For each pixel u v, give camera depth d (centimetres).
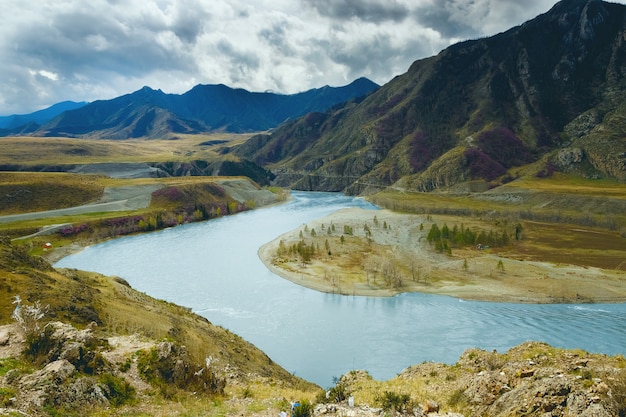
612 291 9950
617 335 7600
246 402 2723
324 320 8488
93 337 2808
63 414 1934
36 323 2641
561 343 7312
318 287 10588
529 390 2027
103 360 2533
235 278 11356
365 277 11400
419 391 2734
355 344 7356
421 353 6981
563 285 10300
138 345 2938
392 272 10950
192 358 3247
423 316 8700
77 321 4034
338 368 6500
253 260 13250
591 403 1680
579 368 2319
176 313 6128
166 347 2908
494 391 2334
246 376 3922
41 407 1906
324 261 12925
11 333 2595
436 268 12131
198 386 2803
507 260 12481
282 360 6781
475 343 7356
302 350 7144
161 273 11806
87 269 12162
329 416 2183
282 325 8250
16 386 2009
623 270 11494
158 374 2673
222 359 4362
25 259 5369
